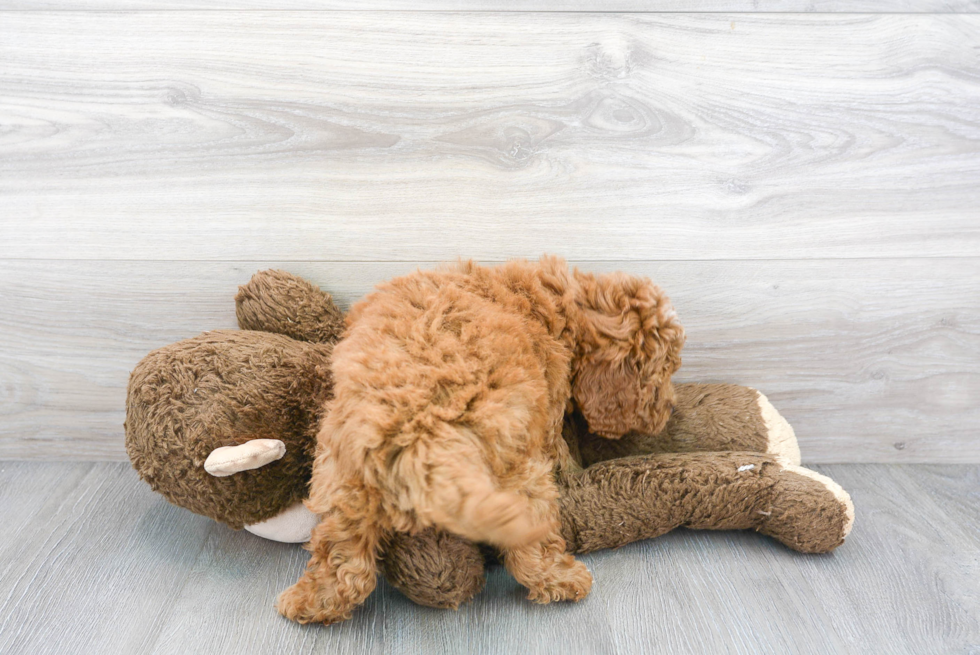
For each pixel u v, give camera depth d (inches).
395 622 40.3
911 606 41.9
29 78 49.0
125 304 53.7
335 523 36.3
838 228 52.8
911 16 49.0
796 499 44.5
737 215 52.4
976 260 53.4
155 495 53.2
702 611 41.2
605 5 48.3
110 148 50.3
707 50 49.3
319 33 48.3
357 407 34.0
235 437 41.6
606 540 45.4
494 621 40.3
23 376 55.3
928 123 51.0
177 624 39.9
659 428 45.7
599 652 38.0
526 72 49.3
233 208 51.6
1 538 47.3
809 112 50.6
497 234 52.3
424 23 48.3
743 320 54.7
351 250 52.4
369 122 49.9
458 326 37.8
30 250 52.1
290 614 39.3
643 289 44.1
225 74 49.1
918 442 57.6
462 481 30.3
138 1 47.6
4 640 38.5
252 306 50.0
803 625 40.2
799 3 48.6
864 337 55.2
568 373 42.6
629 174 51.4
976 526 50.1
